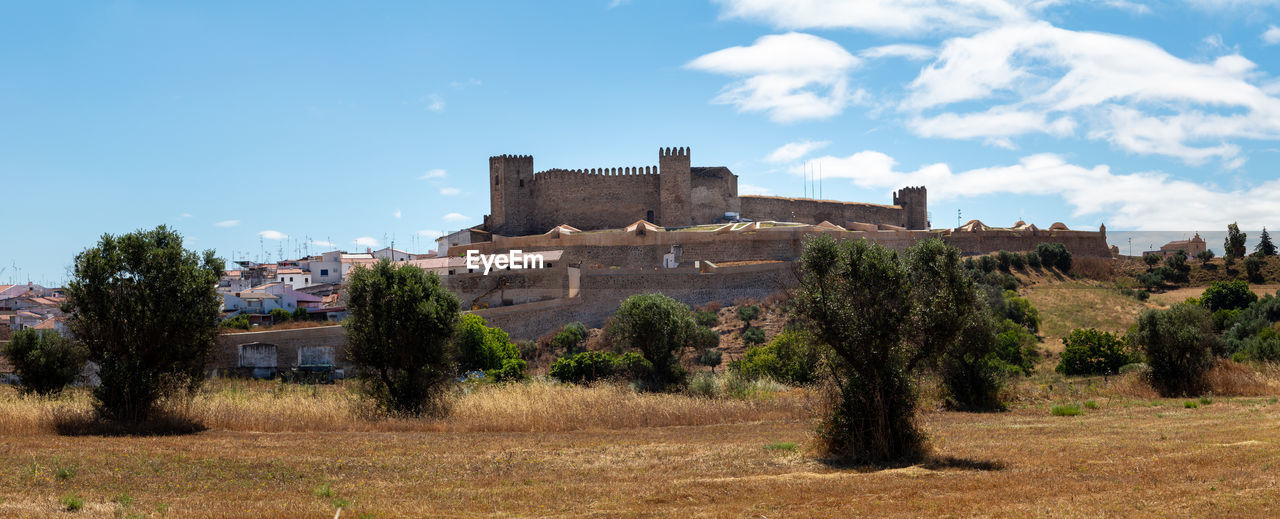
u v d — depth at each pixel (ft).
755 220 396.57
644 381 139.54
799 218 404.57
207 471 57.77
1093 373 179.83
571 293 262.47
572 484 53.21
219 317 93.35
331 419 89.10
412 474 57.41
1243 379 124.67
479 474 57.47
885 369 62.90
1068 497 45.39
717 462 61.62
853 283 63.10
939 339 63.05
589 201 388.78
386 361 99.96
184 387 91.15
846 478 53.72
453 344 104.78
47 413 84.53
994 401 107.86
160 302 87.61
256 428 86.33
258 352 188.55
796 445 70.13
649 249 309.42
